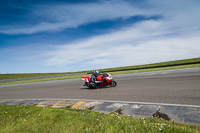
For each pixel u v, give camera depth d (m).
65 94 8.33
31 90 12.07
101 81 9.33
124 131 2.71
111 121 3.24
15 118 4.38
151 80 10.36
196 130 2.59
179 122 3.09
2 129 3.51
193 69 15.09
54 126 3.30
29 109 5.21
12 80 35.66
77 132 2.82
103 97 6.40
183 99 4.78
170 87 7.07
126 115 3.79
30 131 3.17
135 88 7.83
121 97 6.02
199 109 3.72
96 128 2.92
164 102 4.65
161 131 2.59
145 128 2.73
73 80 19.25
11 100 8.16
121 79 13.45
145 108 4.22
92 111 4.36
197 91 5.70
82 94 7.75
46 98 7.62
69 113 4.18
